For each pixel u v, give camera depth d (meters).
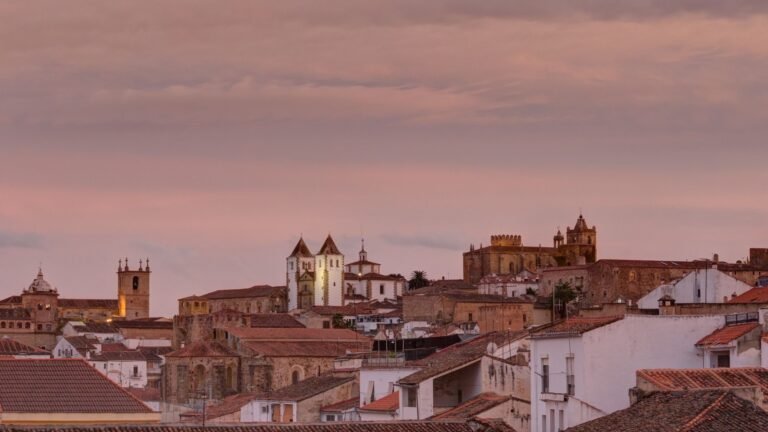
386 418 168.62
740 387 112.38
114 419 121.56
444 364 168.25
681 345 135.25
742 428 103.00
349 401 197.00
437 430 115.50
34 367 126.69
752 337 130.50
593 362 133.88
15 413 118.75
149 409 123.62
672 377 119.56
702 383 118.44
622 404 133.62
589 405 133.00
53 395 122.56
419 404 164.38
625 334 134.50
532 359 142.88
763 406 111.31
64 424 118.38
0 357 139.62
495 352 174.00
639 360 134.38
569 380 136.25
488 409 151.25
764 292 190.88
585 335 134.00
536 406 141.25
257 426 112.00
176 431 109.56
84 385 125.00
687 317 135.50
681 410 107.94
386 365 189.62
